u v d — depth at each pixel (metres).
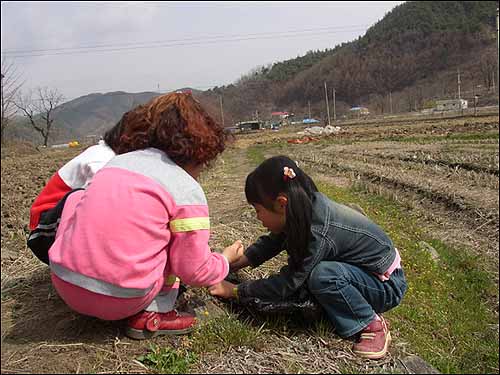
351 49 134.00
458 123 38.75
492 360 4.47
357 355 2.98
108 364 2.61
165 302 2.87
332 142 32.75
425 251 6.67
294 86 123.25
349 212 3.15
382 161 15.92
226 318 3.18
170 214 2.61
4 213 9.28
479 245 7.46
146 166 2.63
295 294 3.15
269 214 3.06
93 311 2.61
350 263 3.11
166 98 2.79
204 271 2.73
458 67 103.88
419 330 4.49
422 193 10.09
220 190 10.07
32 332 2.90
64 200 2.96
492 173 11.56
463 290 5.98
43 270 4.01
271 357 2.88
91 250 2.47
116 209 2.49
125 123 2.85
